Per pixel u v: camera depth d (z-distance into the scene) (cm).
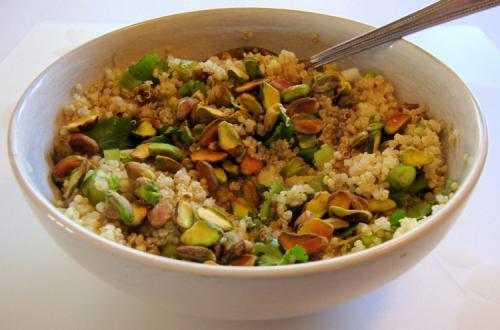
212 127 36
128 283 27
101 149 35
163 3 60
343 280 26
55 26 49
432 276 32
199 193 33
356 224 32
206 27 40
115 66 38
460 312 31
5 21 56
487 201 36
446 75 35
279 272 25
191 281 25
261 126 36
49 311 30
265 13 40
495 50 47
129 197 32
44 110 34
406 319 30
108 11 58
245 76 38
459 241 34
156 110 38
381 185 33
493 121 40
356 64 39
